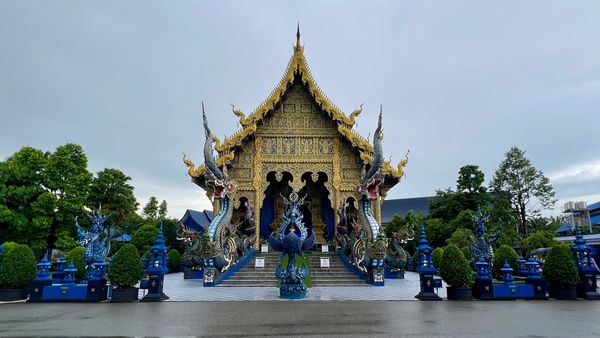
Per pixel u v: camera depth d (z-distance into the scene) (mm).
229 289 17047
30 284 13000
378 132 20750
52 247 33375
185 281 21734
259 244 24672
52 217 31969
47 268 13367
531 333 7355
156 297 12992
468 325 8195
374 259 18609
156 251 13523
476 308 10961
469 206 38188
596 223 48500
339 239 23281
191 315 9773
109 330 7770
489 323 8445
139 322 8727
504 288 13195
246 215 24625
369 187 20703
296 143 25969
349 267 20438
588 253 13844
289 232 14617
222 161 23656
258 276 19328
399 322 8594
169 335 7266
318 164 25719
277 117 26266
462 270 13141
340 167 25656
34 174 32781
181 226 25156
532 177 43875
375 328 7867
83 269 20406
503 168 45344
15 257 13625
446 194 40656
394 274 22766
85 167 34562
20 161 33062
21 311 10688
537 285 13266
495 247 29875
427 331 7539
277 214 28906
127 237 34344
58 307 11539
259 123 25500
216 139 24094
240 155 25703
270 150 25797
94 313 10211
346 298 13648
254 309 10883
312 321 8766
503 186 45094
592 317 9297
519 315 9617
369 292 15539
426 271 13344
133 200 45750
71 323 8633
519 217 44094
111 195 43438
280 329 7809
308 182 29281
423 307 11203
